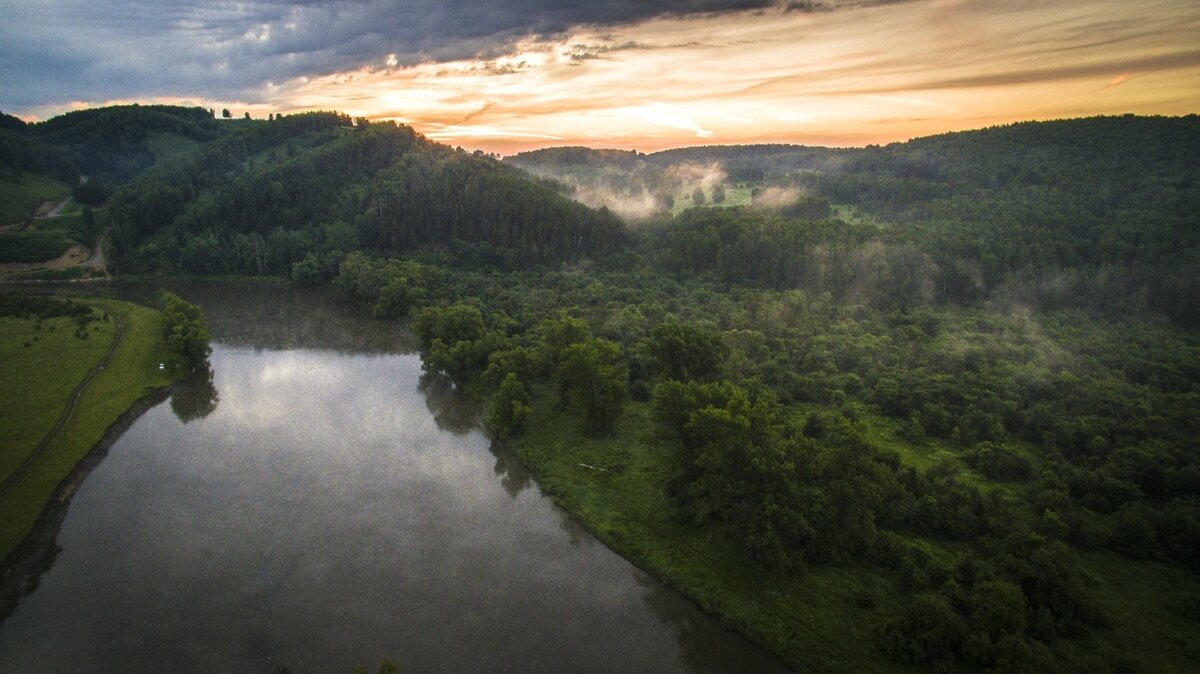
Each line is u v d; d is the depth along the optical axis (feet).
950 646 187.62
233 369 453.58
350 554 248.11
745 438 237.04
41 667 191.72
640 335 464.65
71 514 271.69
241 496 288.10
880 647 195.72
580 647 205.57
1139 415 321.93
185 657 196.13
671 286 617.62
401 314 584.81
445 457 329.31
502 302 564.71
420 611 218.79
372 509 280.10
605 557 251.80
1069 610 195.52
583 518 273.13
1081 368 395.96
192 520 268.41
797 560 227.61
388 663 163.53
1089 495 262.47
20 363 408.67
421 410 388.37
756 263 625.41
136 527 262.67
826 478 238.68
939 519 245.04
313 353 493.77
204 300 649.20
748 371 396.78
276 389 418.51
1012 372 382.63
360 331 552.41
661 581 237.04
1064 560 205.05
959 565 213.66
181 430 354.54
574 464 313.94
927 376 382.83
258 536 257.96
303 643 203.00
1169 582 218.38
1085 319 493.77
